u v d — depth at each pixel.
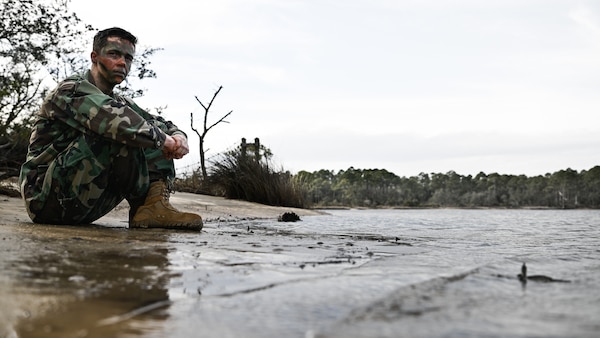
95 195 3.92
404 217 9.96
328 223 6.67
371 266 2.36
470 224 6.98
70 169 3.83
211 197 10.89
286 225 5.89
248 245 3.14
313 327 1.32
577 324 1.37
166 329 1.30
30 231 3.34
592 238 4.26
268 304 1.56
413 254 2.90
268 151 12.52
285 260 2.49
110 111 3.74
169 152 4.05
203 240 3.34
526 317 1.43
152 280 1.88
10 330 1.26
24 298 1.55
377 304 1.56
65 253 2.45
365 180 67.06
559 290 1.83
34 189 3.91
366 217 9.62
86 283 1.79
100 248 2.68
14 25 9.43
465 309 1.52
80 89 3.85
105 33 4.10
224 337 1.24
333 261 2.49
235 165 12.08
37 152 3.97
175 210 4.14
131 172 3.97
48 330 1.26
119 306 1.50
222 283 1.86
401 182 68.62
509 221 8.31
